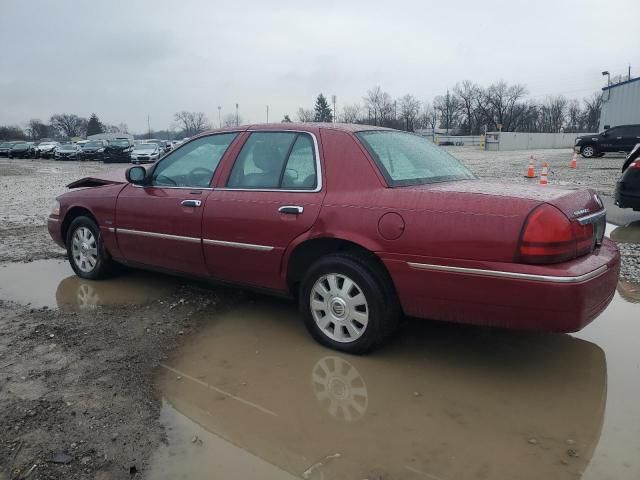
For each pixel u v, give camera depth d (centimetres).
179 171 472
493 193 328
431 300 335
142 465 257
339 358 372
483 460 259
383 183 357
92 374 349
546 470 251
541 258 300
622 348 386
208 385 336
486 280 312
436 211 328
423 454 265
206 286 535
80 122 13588
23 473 249
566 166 2150
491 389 329
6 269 611
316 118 10469
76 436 279
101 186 550
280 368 359
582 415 298
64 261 647
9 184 1820
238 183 423
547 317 303
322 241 379
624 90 3250
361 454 265
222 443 275
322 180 378
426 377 345
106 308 473
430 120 10025
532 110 9625
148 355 379
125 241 505
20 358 372
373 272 353
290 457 263
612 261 338
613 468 252
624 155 2928
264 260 400
